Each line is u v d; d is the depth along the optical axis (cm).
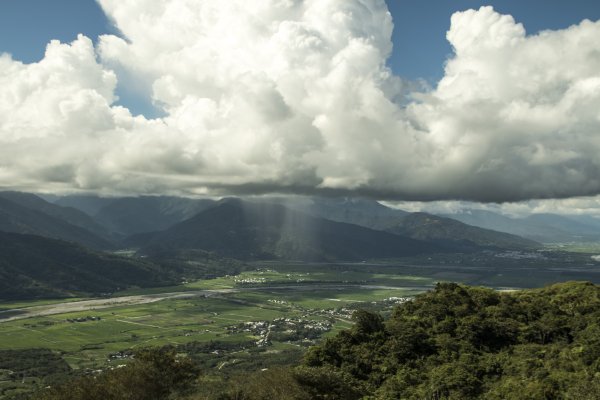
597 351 10825
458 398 10088
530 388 9456
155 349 9300
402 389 10775
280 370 10581
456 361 11519
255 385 9950
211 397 9231
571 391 9038
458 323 13188
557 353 11300
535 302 14112
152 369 8669
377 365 12056
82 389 8062
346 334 13275
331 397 9925
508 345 12425
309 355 12756
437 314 13850
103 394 8069
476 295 14812
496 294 15000
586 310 13400
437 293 15125
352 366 12194
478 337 12625
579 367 10394
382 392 10738
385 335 13088
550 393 9288
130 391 8256
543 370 10456
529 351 11625
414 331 12750
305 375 10081
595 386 8881
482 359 11488
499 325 12800
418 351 12394
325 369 10700
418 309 14550
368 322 13500
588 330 12038
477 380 10600
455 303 14275
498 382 10519
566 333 12444
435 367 11431
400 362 12088
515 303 14112
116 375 8456
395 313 15038
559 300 14312
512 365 11025
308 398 9575
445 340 12362
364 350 12581
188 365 9262
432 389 10425
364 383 11419
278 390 9606
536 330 12638
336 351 12825
